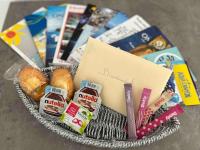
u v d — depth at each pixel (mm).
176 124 417
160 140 440
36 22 587
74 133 406
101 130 424
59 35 566
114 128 429
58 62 521
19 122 451
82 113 410
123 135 421
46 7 617
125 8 626
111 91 444
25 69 441
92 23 587
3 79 495
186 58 548
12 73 491
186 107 478
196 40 581
